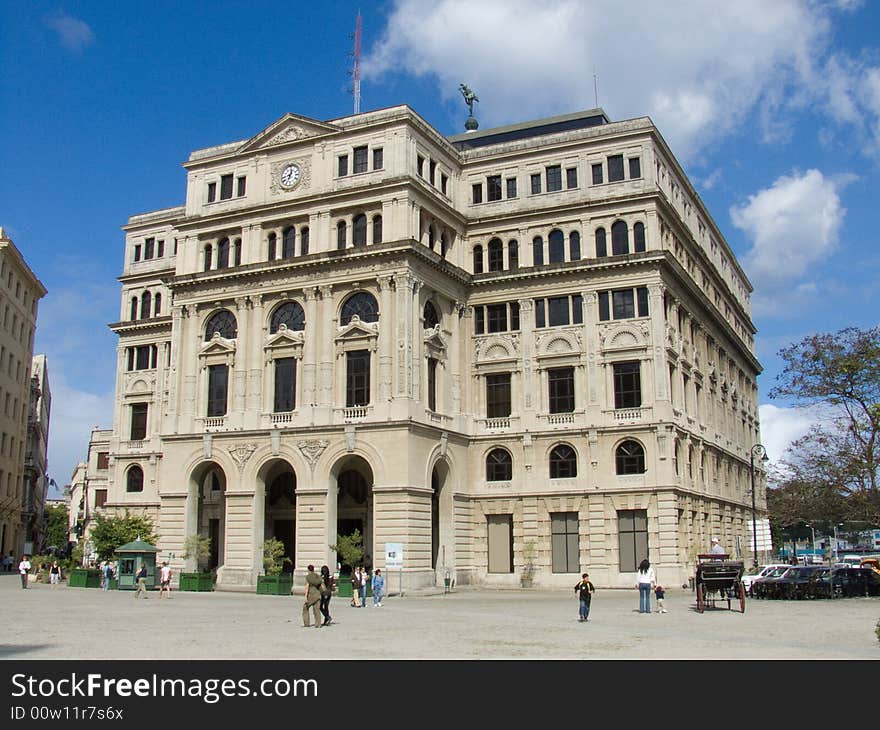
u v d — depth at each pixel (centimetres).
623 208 7069
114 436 9119
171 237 9269
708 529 7588
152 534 7650
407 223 6688
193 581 6378
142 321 9088
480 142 8481
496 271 7350
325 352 6769
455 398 7150
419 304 6725
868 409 6350
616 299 6994
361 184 6925
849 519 6575
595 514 6738
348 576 6169
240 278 7181
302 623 3853
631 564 6638
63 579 7762
